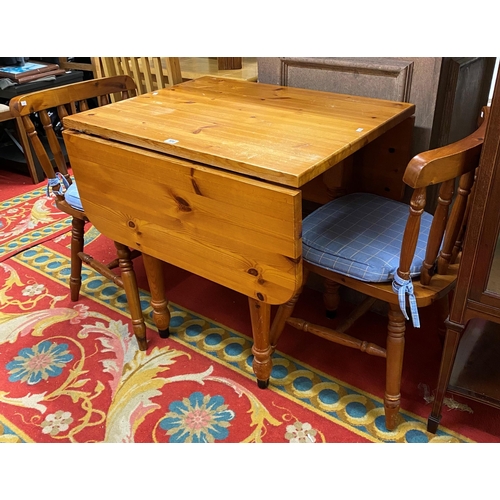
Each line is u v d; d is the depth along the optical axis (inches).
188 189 49.6
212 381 62.4
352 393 59.9
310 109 58.3
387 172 64.2
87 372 64.5
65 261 88.4
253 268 49.2
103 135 54.9
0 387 62.7
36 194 114.7
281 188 43.3
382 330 68.8
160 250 57.0
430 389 59.7
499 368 53.3
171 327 71.6
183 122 55.4
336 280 51.9
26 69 116.7
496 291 44.1
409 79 58.9
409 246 43.3
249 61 103.9
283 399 59.5
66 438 55.9
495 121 37.5
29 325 73.2
